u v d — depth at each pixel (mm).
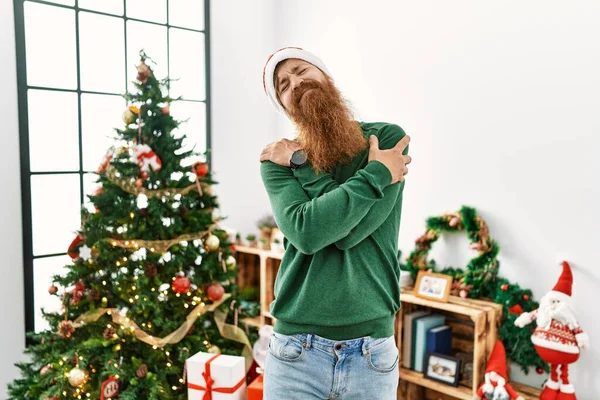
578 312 2281
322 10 3373
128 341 2225
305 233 1129
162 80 2385
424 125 2846
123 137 2359
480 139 2602
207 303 2434
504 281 2494
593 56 2195
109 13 3076
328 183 1208
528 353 2379
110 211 2318
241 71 3646
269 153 1309
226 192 3588
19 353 2723
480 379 2357
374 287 1233
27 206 2768
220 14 3516
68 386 2205
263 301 3250
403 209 2973
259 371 2318
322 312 1195
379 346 1227
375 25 3059
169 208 2328
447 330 2639
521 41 2430
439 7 2742
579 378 2283
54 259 2902
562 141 2307
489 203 2580
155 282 2238
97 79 3053
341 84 3277
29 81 2771
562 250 2324
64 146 2930
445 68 2730
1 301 2658
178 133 3365
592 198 2221
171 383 2281
